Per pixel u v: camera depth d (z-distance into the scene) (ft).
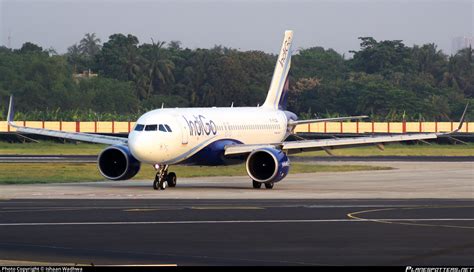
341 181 541.75
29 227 292.81
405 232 278.26
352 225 296.71
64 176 562.25
